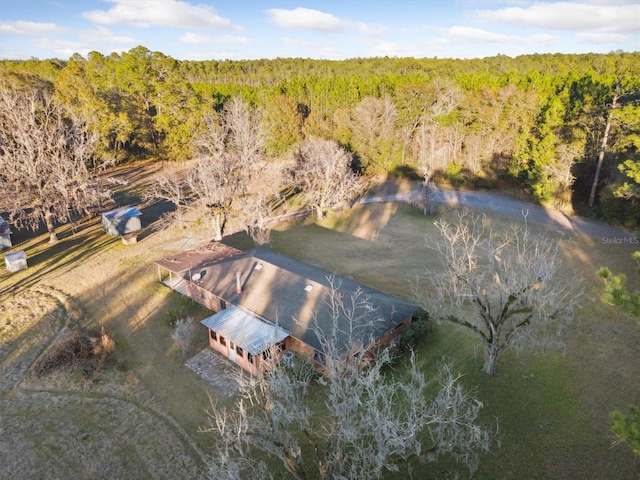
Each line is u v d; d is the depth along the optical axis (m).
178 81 68.25
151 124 71.00
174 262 31.39
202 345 24.91
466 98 60.19
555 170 47.19
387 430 11.56
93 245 39.41
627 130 42.91
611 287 12.38
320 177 46.09
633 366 21.88
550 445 17.48
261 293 26.16
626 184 36.06
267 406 13.26
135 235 39.75
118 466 17.36
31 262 35.94
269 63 162.50
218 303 27.72
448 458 17.02
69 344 24.45
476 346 23.73
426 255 36.31
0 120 38.94
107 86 71.12
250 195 42.53
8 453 17.97
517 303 20.00
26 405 20.56
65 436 18.80
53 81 71.50
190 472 17.03
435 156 57.78
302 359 22.50
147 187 58.66
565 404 19.59
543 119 54.53
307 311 24.06
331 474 12.95
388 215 47.00
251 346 21.59
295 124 66.12
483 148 58.09
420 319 24.67
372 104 61.72
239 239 40.62
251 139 42.56
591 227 41.75
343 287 26.16
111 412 20.14
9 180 37.84
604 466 16.50
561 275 31.42
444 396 13.88
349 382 12.29
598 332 24.70
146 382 22.11
